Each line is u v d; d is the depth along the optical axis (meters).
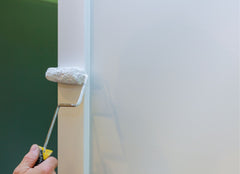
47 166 0.50
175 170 0.58
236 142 0.52
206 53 0.53
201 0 0.53
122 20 0.62
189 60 0.55
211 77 0.53
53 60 0.90
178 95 0.57
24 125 0.99
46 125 0.94
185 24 0.55
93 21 0.67
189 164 0.57
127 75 0.63
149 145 0.61
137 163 0.63
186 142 0.57
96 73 0.67
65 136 0.66
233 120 0.52
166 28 0.57
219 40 0.52
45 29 0.90
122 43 0.63
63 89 0.64
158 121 0.60
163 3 0.57
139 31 0.60
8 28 0.98
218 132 0.53
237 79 0.51
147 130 0.61
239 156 0.51
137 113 0.62
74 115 0.65
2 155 1.05
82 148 0.64
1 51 1.01
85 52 0.64
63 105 0.59
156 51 0.59
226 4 0.50
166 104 0.58
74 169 0.65
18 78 0.98
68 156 0.66
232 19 0.50
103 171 0.68
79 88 0.62
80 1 0.63
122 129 0.65
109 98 0.66
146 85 0.61
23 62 0.96
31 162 0.51
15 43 0.97
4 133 1.04
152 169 0.61
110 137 0.66
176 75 0.57
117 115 0.65
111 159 0.67
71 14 0.64
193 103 0.55
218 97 0.53
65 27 0.66
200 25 0.53
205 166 0.55
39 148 0.56
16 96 1.00
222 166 0.53
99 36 0.66
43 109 0.94
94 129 0.69
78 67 0.64
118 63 0.64
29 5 0.93
